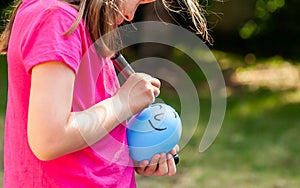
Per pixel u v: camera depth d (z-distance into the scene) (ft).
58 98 4.90
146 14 28.14
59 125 4.89
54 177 5.39
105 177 5.61
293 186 18.38
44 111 4.85
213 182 18.66
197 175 19.29
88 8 5.38
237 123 27.20
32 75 4.98
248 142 23.86
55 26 5.04
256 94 33.53
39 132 4.86
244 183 18.63
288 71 38.55
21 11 5.50
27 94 5.31
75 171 5.42
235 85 35.47
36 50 4.97
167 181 18.43
